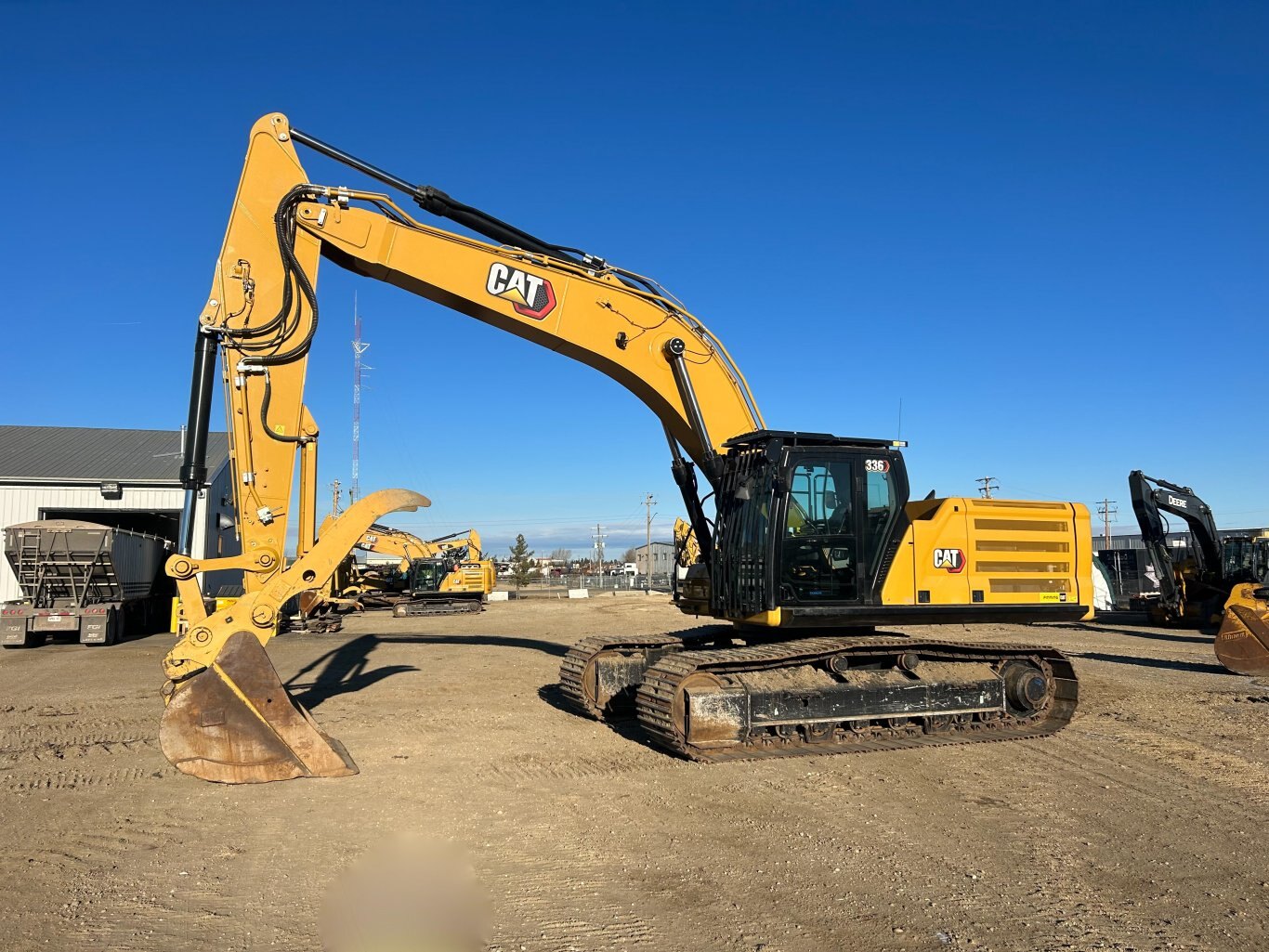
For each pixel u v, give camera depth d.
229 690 7.55
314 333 8.77
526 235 9.69
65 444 30.69
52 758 8.59
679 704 8.38
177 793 7.24
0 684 13.99
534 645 19.97
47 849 5.92
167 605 25.41
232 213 8.70
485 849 5.91
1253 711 11.13
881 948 4.48
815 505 9.11
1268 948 4.53
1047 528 10.12
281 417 8.58
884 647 9.23
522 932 4.61
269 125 8.84
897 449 9.47
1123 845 6.10
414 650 18.66
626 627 25.66
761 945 4.49
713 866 5.62
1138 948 4.52
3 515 25.64
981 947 4.50
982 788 7.53
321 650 18.72
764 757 8.36
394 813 6.69
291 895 5.11
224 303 8.55
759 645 9.88
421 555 35.47
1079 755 8.71
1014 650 9.83
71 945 4.48
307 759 7.66
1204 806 7.05
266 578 8.02
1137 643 20.27
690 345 10.27
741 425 10.35
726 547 9.53
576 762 8.36
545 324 9.71
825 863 5.69
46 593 20.47
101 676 14.82
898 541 9.30
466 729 9.89
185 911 4.90
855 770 8.08
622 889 5.23
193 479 8.12
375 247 9.12
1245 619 14.05
